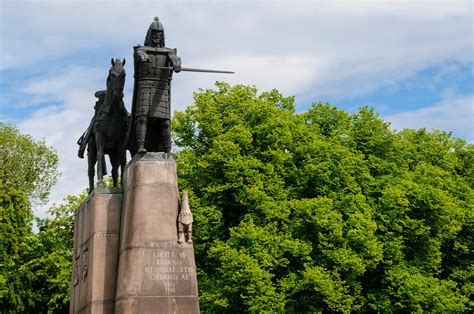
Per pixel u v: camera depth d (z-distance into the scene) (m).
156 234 20.78
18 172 64.00
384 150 47.19
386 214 43.00
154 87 21.70
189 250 20.83
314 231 39.56
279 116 41.88
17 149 64.69
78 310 22.47
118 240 21.61
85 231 22.61
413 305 40.47
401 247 41.50
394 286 41.22
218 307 37.19
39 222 55.72
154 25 22.03
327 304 38.66
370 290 42.19
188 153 40.47
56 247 52.91
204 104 42.03
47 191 65.88
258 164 39.91
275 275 38.75
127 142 22.41
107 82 23.31
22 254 53.47
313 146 41.97
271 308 36.03
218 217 38.53
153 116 21.58
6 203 49.84
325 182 41.53
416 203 44.16
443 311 41.56
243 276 35.84
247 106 41.91
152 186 21.17
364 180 43.75
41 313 53.09
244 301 36.09
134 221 20.84
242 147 40.75
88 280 21.59
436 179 46.62
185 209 20.98
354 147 46.38
